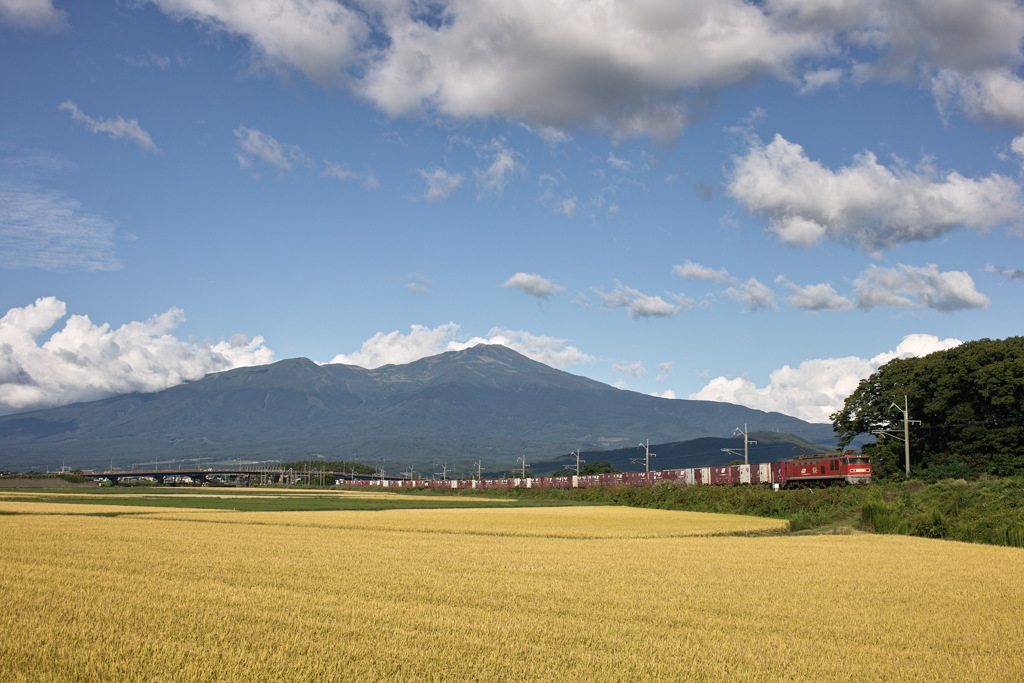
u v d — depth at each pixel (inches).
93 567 1231.5
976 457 3154.5
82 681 645.9
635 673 701.9
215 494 5315.0
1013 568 1403.8
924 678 703.1
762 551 1659.7
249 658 716.0
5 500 3516.2
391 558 1424.7
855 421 3646.7
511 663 719.1
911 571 1350.9
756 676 703.1
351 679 666.8
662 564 1409.9
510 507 3868.1
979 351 3221.0
